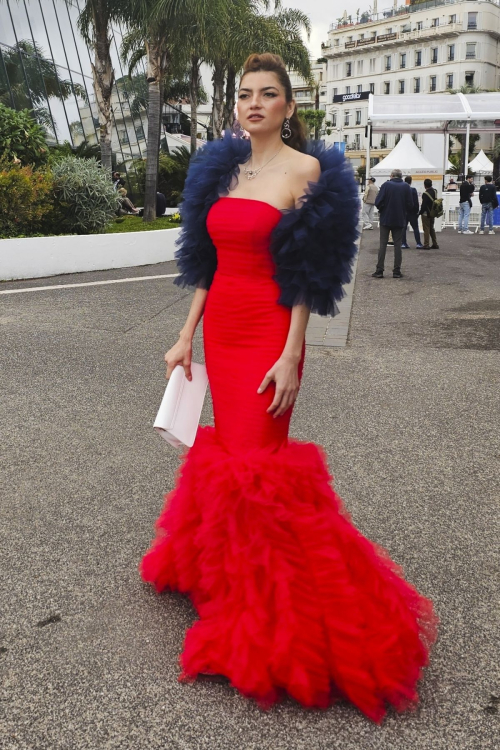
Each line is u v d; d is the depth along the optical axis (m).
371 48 96.62
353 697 2.11
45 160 14.73
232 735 2.04
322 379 5.90
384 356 6.75
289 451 2.33
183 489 2.59
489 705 2.18
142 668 2.33
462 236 22.00
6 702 2.17
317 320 8.40
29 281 11.68
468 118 24.72
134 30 18.94
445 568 2.98
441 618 2.62
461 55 89.00
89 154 21.64
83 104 23.25
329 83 103.44
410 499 3.64
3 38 18.89
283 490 2.21
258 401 2.31
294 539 2.19
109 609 2.66
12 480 3.86
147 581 2.81
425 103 25.42
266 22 24.03
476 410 5.13
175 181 27.62
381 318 8.70
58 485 3.79
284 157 2.34
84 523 3.36
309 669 2.11
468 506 3.57
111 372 6.07
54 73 21.45
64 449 4.32
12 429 4.68
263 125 2.31
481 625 2.58
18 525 3.34
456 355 6.80
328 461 4.13
